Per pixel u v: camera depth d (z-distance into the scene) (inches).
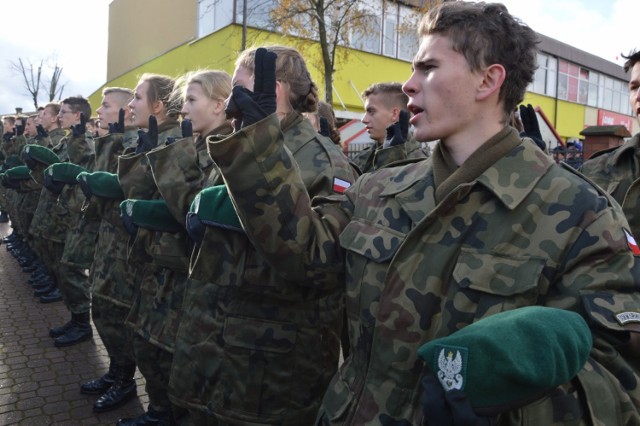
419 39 47.4
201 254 65.5
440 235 42.6
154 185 100.7
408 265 43.2
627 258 38.3
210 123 92.4
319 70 505.7
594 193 40.8
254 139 49.8
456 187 42.1
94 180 114.2
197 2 631.8
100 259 121.2
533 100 872.9
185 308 77.8
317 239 52.6
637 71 84.6
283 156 51.4
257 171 50.0
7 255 288.4
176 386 76.0
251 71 71.1
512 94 44.3
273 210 50.5
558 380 31.5
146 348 98.2
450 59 43.5
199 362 72.7
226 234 64.7
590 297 36.6
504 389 31.2
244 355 68.3
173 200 84.3
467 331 33.0
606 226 38.7
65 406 120.5
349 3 454.6
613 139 277.4
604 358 36.6
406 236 43.9
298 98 73.9
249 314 69.1
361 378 46.7
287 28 455.2
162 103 120.0
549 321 32.8
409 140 116.2
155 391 100.7
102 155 138.8
